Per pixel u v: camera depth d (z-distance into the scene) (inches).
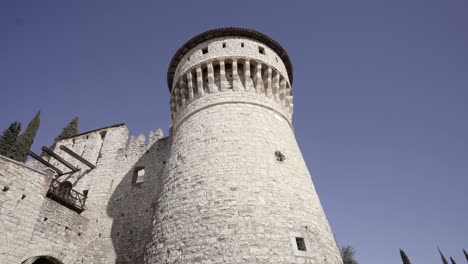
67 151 1098.7
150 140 1198.3
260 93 818.2
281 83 882.1
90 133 1368.1
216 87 824.3
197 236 548.7
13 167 741.9
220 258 504.4
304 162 787.4
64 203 975.6
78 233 933.2
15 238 701.9
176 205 628.7
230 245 514.3
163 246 584.1
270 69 850.8
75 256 895.1
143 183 1062.4
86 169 1202.6
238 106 771.4
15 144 1269.7
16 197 729.0
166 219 625.0
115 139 1282.0
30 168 787.4
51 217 834.2
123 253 895.7
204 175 637.3
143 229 926.4
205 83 853.8
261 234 526.9
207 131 727.7
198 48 913.5
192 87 852.6
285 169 670.5
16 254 696.4
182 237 565.0
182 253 543.5
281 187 620.4
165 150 1115.9
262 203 574.2
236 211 558.6
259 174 625.6
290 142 772.0
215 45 884.0
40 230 784.9
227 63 847.7
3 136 1272.1
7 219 693.3
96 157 1245.7
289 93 913.5
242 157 654.5
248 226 535.5
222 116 749.9
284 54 960.9
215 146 685.3
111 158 1210.6
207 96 813.2
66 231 883.4
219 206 573.0
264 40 924.0
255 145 685.9
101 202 1066.7
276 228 543.8
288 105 896.9
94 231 975.6
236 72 824.3
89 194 1101.1
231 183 605.6
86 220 984.9
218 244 521.3
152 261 587.8
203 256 518.0
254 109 773.9
